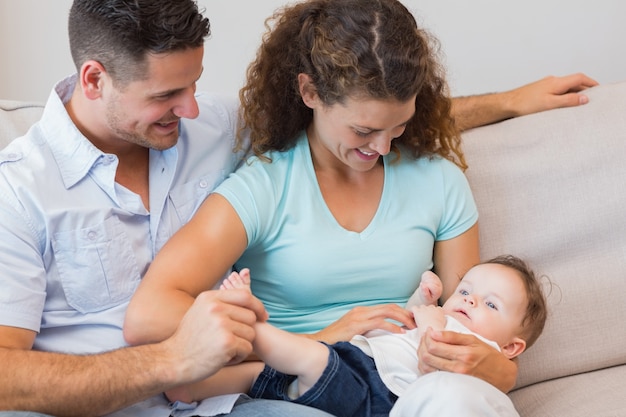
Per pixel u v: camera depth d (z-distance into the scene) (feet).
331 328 6.13
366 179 6.57
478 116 7.66
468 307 6.40
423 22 9.49
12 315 5.47
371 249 6.43
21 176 5.70
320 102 6.03
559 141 7.34
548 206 7.22
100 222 5.88
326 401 5.67
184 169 6.34
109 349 5.91
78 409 5.17
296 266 6.32
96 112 5.86
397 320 6.16
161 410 5.77
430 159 6.77
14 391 5.09
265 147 6.52
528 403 6.68
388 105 5.75
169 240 6.06
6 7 9.49
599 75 9.71
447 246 6.79
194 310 5.34
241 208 6.16
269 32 6.59
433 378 5.43
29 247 5.62
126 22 5.49
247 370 6.02
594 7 9.52
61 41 9.67
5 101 6.81
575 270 7.18
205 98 6.75
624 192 7.20
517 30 9.57
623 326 7.12
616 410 6.19
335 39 5.80
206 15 9.44
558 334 7.00
